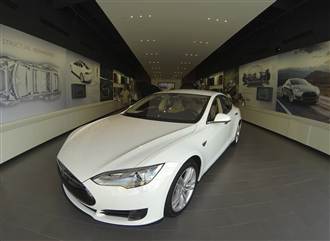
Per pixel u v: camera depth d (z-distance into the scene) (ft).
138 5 14.55
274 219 6.66
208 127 8.41
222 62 39.42
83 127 8.32
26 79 13.15
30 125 12.80
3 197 7.38
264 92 23.21
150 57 37.96
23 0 12.39
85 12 20.07
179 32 20.88
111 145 6.32
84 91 23.75
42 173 9.41
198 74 69.36
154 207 5.52
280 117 19.47
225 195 8.03
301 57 16.98
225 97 12.42
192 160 6.84
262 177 9.80
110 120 8.70
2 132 10.36
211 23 18.07
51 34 15.76
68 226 6.01
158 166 5.56
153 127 7.63
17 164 10.46
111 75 36.04
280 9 17.21
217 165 11.16
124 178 5.24
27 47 13.25
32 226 5.96
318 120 14.92
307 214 6.97
